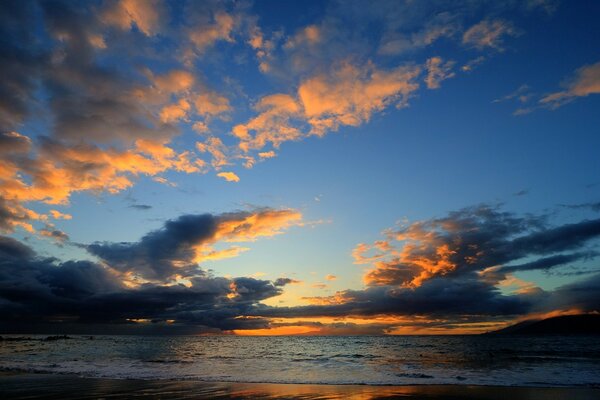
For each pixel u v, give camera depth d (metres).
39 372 27.34
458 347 68.06
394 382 22.44
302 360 42.19
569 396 17.45
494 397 17.36
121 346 75.31
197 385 21.06
